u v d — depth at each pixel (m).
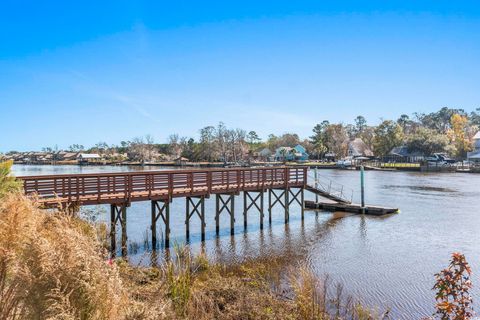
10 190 7.41
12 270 3.85
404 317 9.61
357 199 33.16
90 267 3.91
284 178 22.86
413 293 11.28
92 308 3.77
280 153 107.56
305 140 121.56
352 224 22.34
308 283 8.94
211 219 23.84
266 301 8.41
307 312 7.73
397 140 97.00
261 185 21.30
